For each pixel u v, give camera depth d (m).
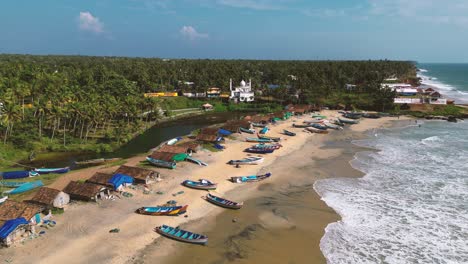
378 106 139.62
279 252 38.59
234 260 37.00
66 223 42.81
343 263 36.56
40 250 37.22
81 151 78.00
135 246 38.72
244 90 159.88
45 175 60.56
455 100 160.50
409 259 37.25
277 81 187.12
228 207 49.06
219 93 163.25
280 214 47.66
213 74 181.00
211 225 44.34
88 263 35.56
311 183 59.44
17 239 38.53
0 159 67.19
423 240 40.94
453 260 37.03
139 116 112.19
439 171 65.06
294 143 87.06
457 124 115.56
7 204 41.62
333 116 126.62
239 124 98.25
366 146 84.94
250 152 77.31
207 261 36.69
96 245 38.56
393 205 50.31
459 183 58.75
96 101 89.56
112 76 143.50
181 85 164.00
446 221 45.44
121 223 43.38
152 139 92.31
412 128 108.75
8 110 72.94
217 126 103.81
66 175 59.97
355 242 40.56
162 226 42.09
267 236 41.91
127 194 51.25
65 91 90.56
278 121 113.62
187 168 64.56
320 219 46.19
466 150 79.94
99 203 48.28
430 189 56.25
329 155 76.75
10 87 87.38
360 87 170.75
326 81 167.62
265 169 66.56
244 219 46.09
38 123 86.19
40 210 41.66
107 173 57.81
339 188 57.06
